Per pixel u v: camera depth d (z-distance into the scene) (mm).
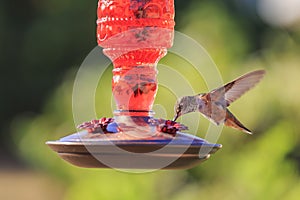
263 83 13883
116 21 6578
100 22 6684
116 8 6578
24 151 17453
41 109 28891
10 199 21859
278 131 12500
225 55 14234
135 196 13320
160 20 6602
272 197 12234
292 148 13352
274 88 13914
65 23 28062
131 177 13414
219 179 13086
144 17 6555
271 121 13703
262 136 12992
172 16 6695
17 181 24281
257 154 12516
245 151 13094
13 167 26734
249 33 23609
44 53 28391
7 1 30188
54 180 17172
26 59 28984
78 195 14164
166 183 13367
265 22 23797
